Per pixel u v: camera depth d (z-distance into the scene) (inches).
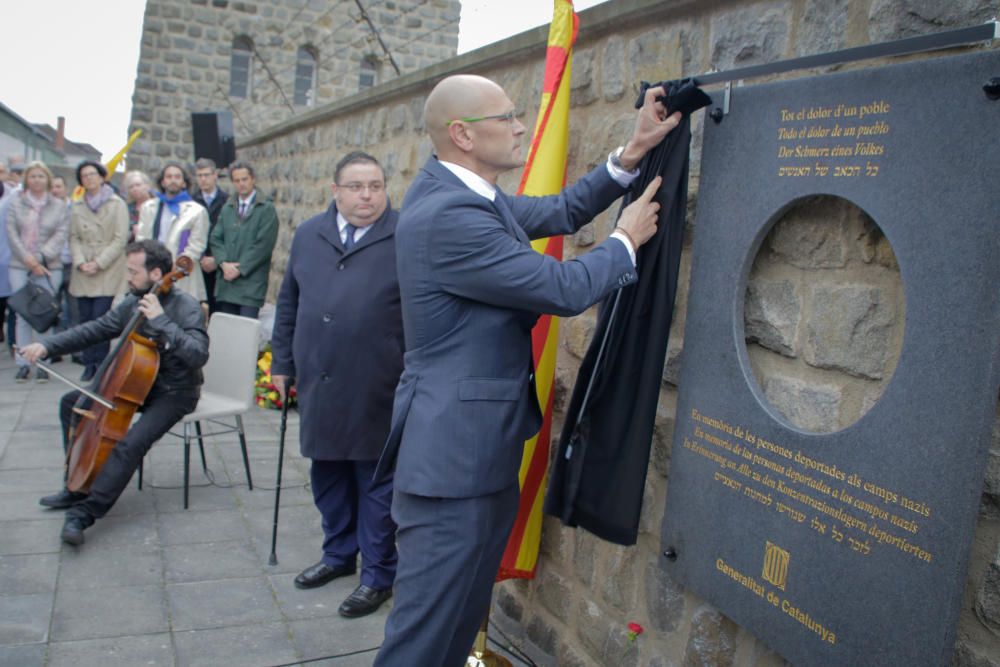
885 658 66.5
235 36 567.8
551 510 102.7
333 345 131.6
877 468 67.6
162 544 155.0
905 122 66.3
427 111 88.6
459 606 85.7
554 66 114.4
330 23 580.1
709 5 95.7
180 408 164.6
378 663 87.0
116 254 284.8
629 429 94.3
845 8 76.9
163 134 561.0
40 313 253.9
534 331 116.3
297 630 127.4
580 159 120.8
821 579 72.6
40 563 143.3
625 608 107.3
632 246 85.5
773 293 85.0
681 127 90.6
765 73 80.0
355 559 147.6
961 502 61.1
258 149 425.7
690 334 90.2
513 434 85.9
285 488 189.5
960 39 62.6
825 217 79.0
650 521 103.0
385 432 133.6
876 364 74.0
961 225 61.8
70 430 171.2
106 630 123.1
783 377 83.8
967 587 64.9
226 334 186.1
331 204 138.8
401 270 86.4
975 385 60.6
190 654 118.4
